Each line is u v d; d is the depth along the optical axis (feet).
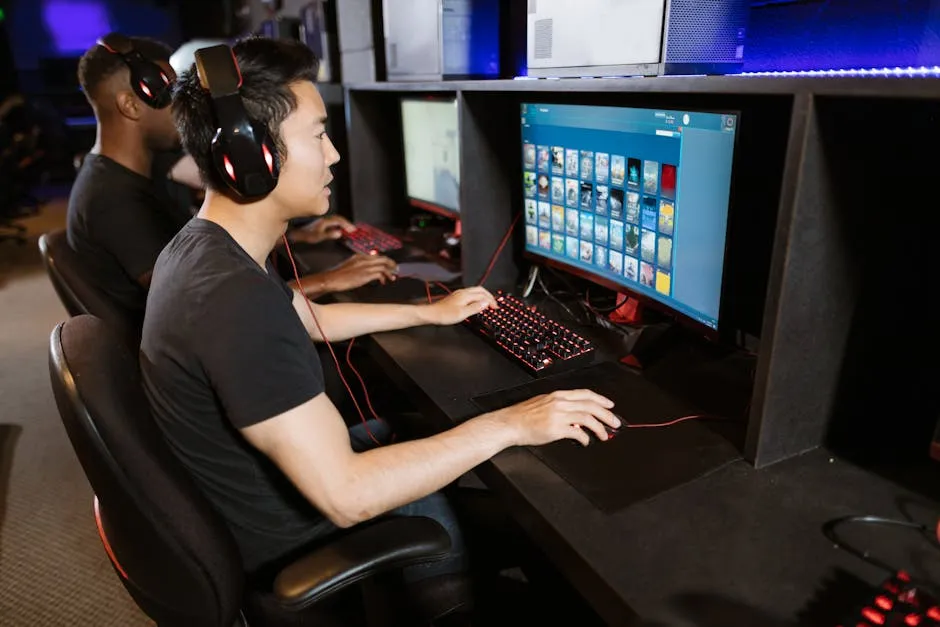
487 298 4.83
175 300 2.80
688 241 3.72
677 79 2.96
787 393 2.92
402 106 7.18
